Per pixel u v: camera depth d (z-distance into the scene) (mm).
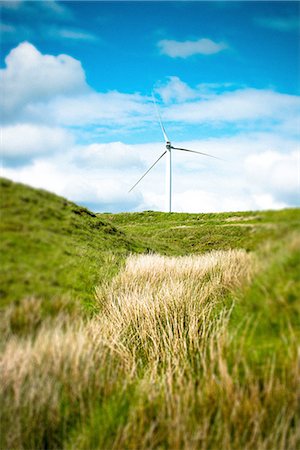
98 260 6402
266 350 3293
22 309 3711
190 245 10961
